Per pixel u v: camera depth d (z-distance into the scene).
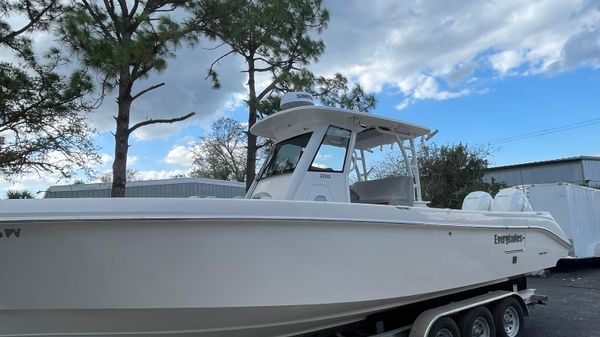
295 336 4.38
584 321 7.11
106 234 3.20
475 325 5.33
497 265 5.36
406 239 4.36
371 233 4.11
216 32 11.72
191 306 3.41
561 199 12.21
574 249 12.03
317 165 4.84
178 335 3.66
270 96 12.42
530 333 6.46
